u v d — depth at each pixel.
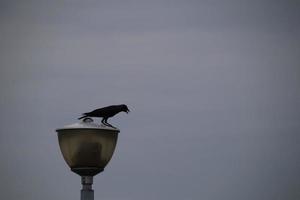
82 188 10.52
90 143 10.23
